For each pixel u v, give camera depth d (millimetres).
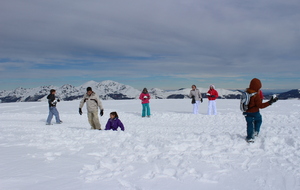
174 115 14125
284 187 3154
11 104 26781
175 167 3840
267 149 4762
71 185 3107
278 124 10641
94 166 3906
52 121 13938
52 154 4648
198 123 11898
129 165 3906
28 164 3992
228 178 3428
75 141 5770
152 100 29938
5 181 3203
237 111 16203
